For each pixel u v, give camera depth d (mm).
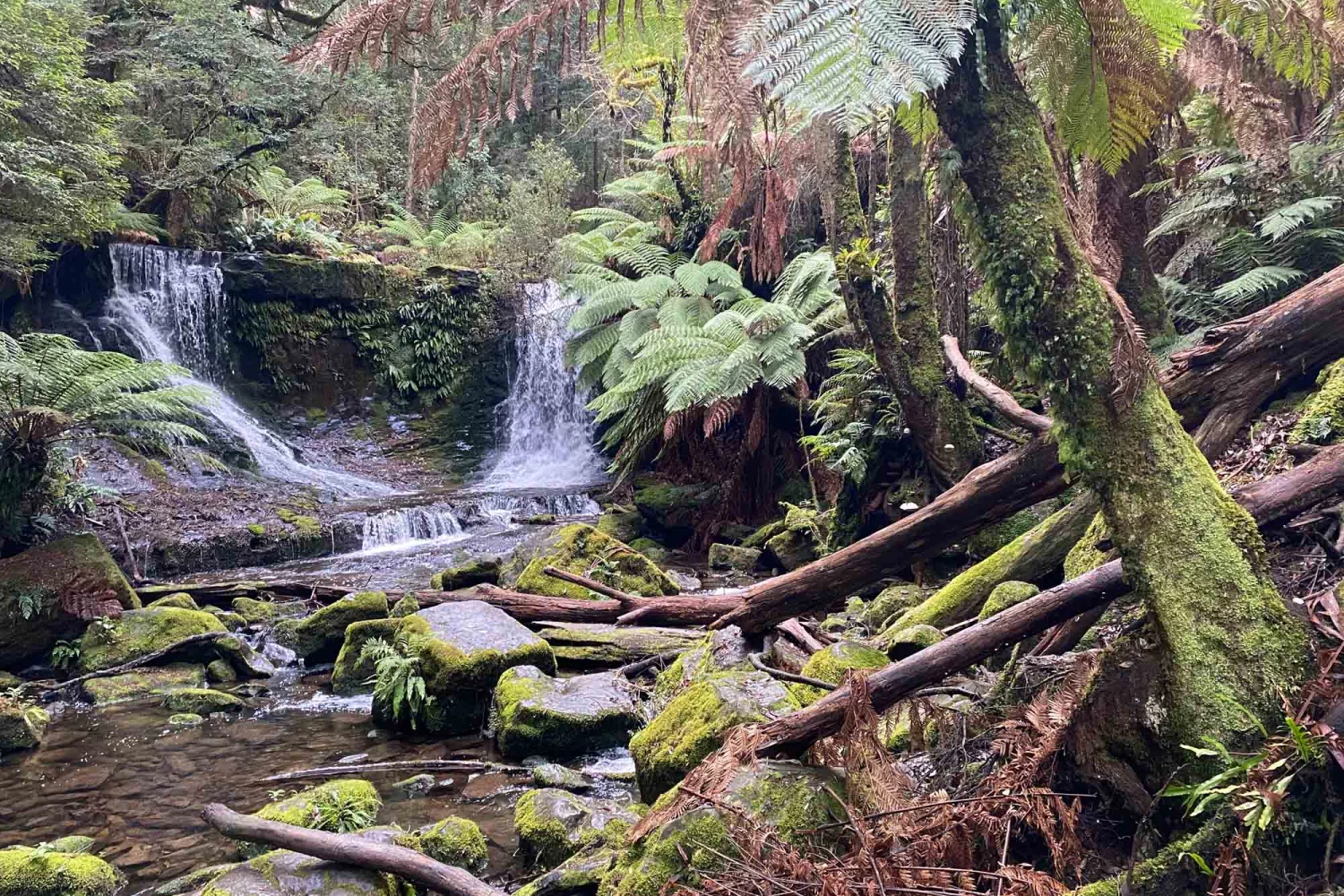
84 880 3092
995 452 6148
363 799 3596
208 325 12367
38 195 7320
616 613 5680
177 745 4621
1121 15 1854
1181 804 1782
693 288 10930
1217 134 3893
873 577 4113
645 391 10391
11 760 4445
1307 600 1939
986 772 2301
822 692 3533
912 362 6102
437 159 2070
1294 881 1550
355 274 13602
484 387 14875
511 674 4727
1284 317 2846
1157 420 1927
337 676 5566
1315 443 3086
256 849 3441
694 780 2277
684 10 2027
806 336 8688
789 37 1321
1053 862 1925
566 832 3162
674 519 9984
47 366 6832
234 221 13078
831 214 6199
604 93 12625
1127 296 4117
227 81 11398
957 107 1947
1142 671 2014
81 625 6051
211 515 9141
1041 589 4316
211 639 5895
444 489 12758
